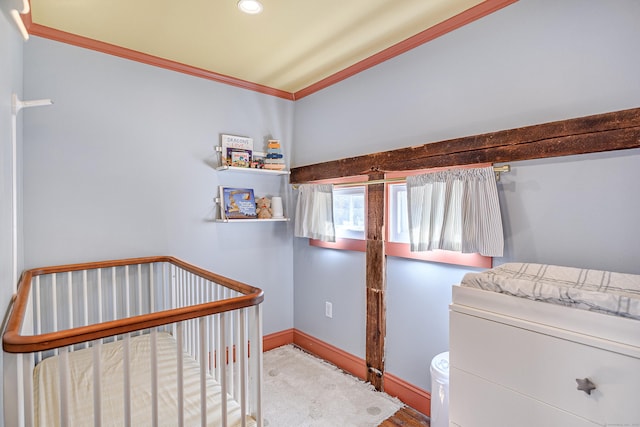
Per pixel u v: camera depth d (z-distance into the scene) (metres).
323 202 2.67
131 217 2.29
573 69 1.46
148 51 2.26
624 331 0.93
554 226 1.52
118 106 2.23
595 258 1.41
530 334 1.10
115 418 1.32
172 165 2.46
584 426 0.98
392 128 2.24
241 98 2.81
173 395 1.49
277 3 1.72
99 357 0.99
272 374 2.53
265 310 2.98
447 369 1.73
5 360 0.88
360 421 1.98
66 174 2.05
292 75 2.68
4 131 1.24
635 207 1.31
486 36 1.76
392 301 2.25
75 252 2.08
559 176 1.51
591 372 0.97
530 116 1.60
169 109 2.44
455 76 1.89
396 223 2.27
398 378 2.22
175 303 2.28
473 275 1.32
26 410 0.89
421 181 1.97
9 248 1.36
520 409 1.12
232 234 2.77
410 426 1.93
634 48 1.31
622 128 1.33
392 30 2.00
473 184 1.73
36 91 1.94
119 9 1.76
